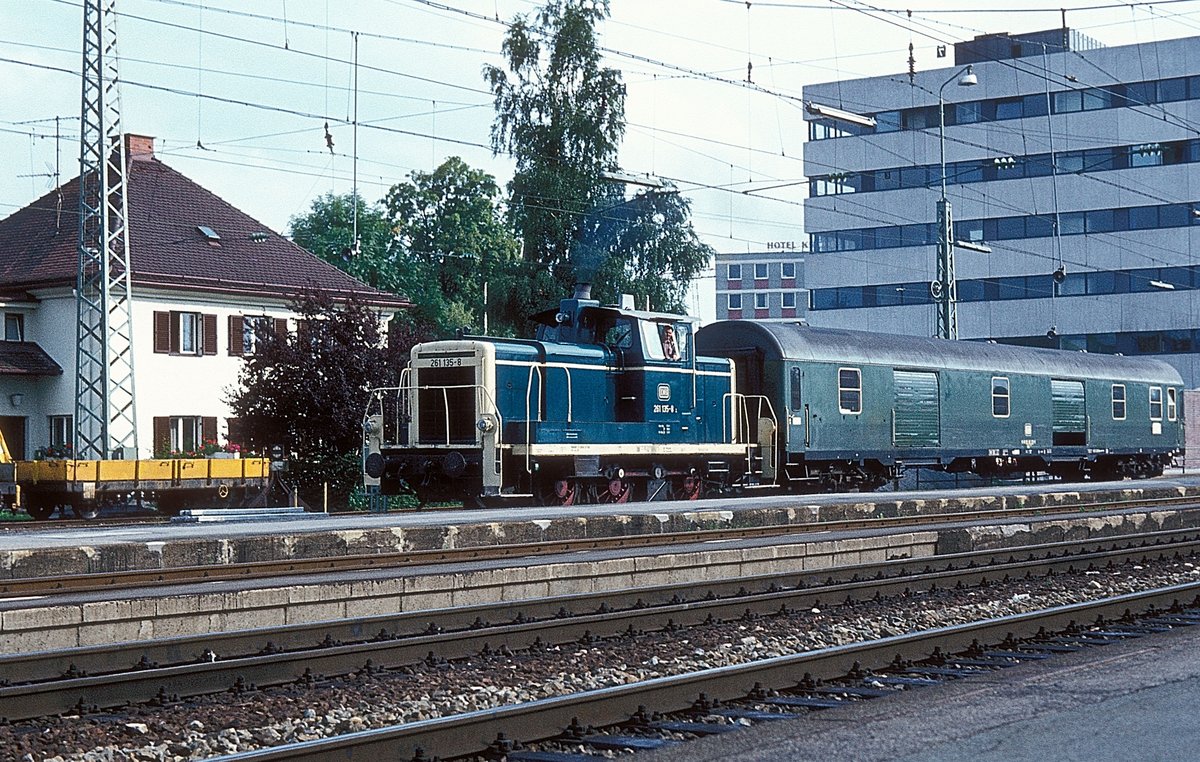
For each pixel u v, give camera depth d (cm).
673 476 2733
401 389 2547
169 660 1072
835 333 3173
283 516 2452
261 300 4306
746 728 834
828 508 2378
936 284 4228
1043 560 1755
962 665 1043
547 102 5153
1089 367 3975
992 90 7056
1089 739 776
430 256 6981
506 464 2409
